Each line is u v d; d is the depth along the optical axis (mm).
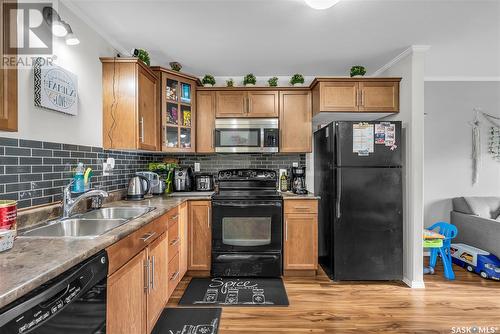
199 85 3023
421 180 2486
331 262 2613
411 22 2082
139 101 2191
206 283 2543
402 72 2680
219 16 1986
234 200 2670
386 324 1896
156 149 2586
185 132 2926
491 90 3420
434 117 3451
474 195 3445
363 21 2064
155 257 1716
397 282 2588
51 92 1604
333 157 2561
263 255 2660
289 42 2414
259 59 2801
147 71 2350
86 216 1743
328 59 2799
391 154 2541
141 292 1491
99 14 1946
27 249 992
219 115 3008
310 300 2230
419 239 2484
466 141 3449
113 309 1183
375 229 2541
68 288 860
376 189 2539
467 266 2908
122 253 1269
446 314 2027
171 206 2051
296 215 2693
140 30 2191
